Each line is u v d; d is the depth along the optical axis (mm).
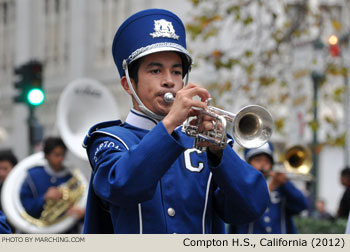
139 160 6574
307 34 24484
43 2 52688
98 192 6883
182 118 6738
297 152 15812
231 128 6859
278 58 24406
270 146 15086
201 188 7180
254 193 7074
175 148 6645
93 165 7289
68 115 17688
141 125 7391
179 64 7359
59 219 15328
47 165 15664
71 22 49500
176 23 7422
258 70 26141
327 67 24250
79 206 15570
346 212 21734
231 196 7023
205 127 6938
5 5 56125
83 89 17766
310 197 26812
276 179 14969
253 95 24078
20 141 52812
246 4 23312
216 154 7117
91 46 48219
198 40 29844
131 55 7281
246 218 7121
